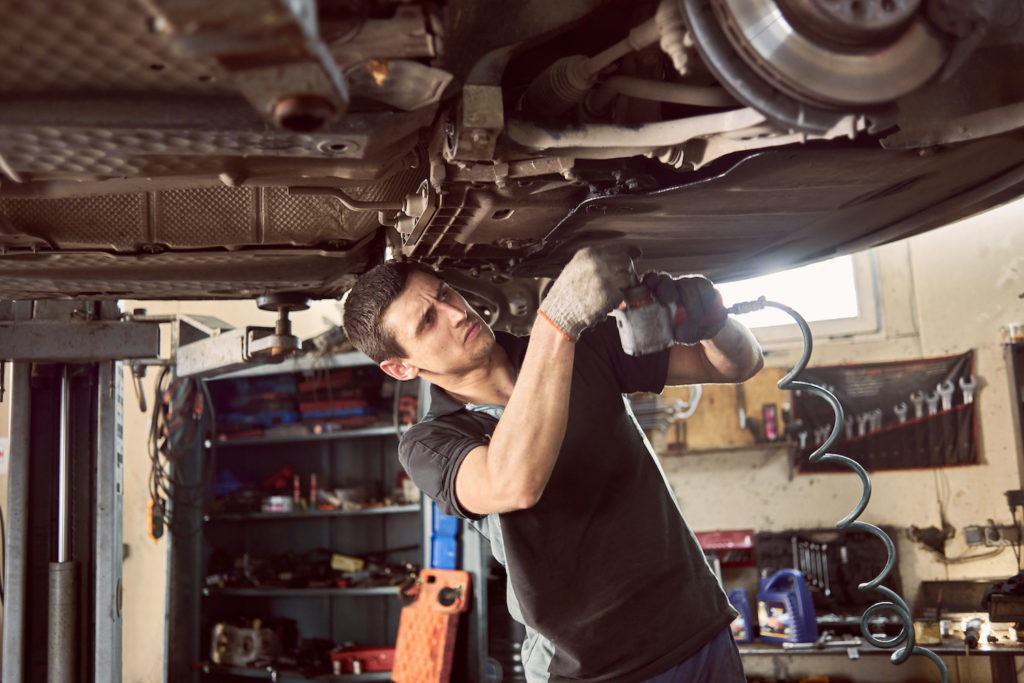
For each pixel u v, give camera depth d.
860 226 1.44
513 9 0.93
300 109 0.69
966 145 1.07
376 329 1.43
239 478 4.88
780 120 0.86
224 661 4.37
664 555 1.39
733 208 1.22
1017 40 0.98
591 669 1.38
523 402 1.14
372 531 4.73
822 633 4.16
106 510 2.62
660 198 1.14
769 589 4.18
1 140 0.92
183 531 4.48
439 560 3.99
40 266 1.56
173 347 3.33
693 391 4.76
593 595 1.37
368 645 4.57
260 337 2.35
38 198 1.32
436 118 1.03
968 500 4.23
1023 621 3.64
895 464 4.37
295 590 4.36
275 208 1.45
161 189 1.20
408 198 1.26
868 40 0.83
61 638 2.53
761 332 4.69
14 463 2.57
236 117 0.90
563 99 0.99
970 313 4.33
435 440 1.39
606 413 1.43
